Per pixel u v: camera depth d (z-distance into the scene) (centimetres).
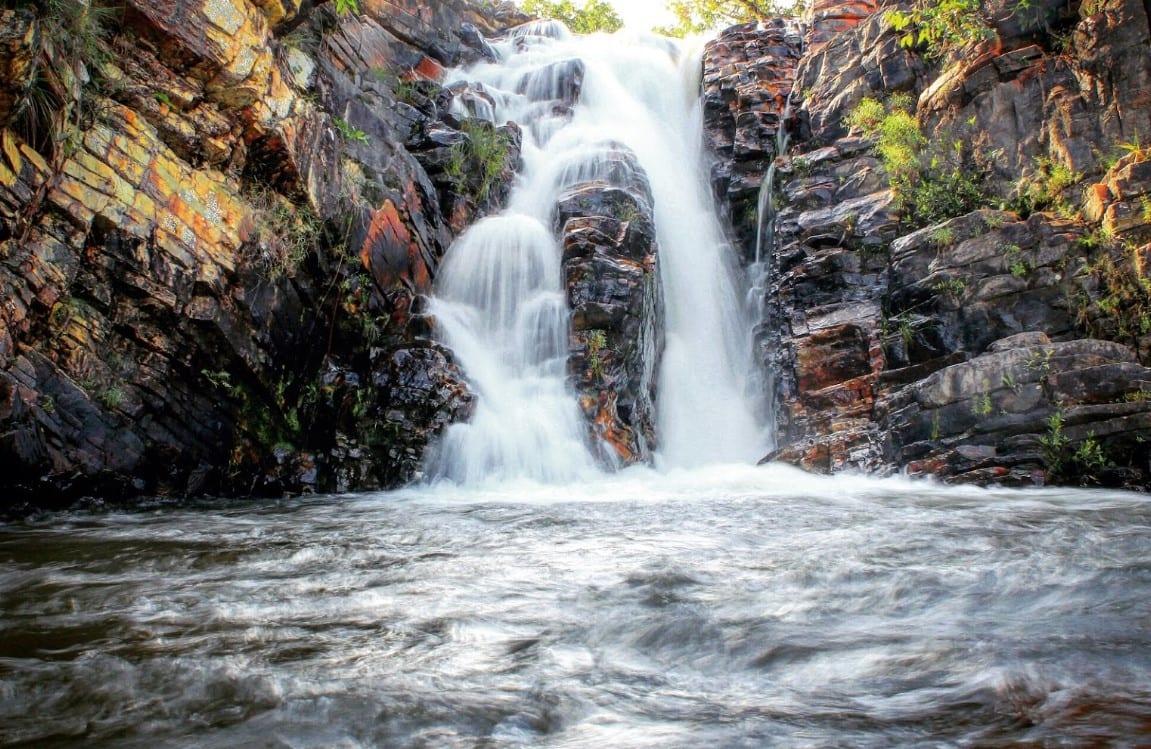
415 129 1702
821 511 786
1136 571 452
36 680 308
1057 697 274
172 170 1016
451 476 1179
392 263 1397
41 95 827
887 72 1667
